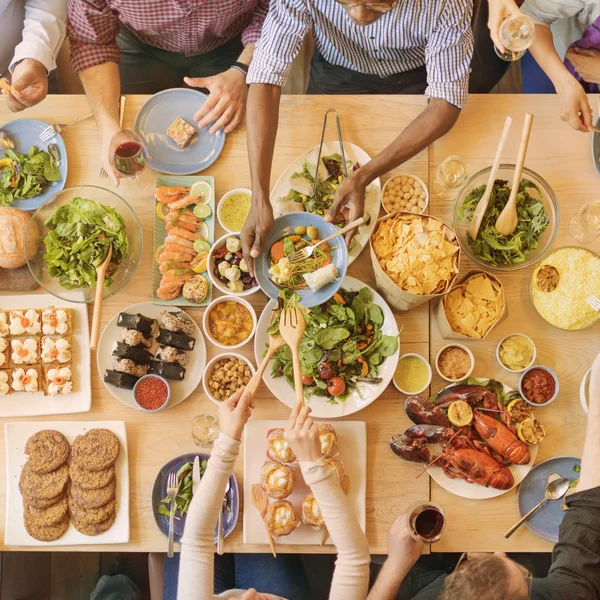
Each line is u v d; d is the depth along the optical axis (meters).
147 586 2.58
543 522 1.88
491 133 2.03
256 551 1.88
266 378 1.87
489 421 1.86
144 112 2.05
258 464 1.88
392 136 2.03
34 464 1.88
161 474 1.87
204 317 1.90
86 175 2.02
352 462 1.88
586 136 2.04
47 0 2.06
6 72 2.39
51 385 1.90
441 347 1.95
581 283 1.89
